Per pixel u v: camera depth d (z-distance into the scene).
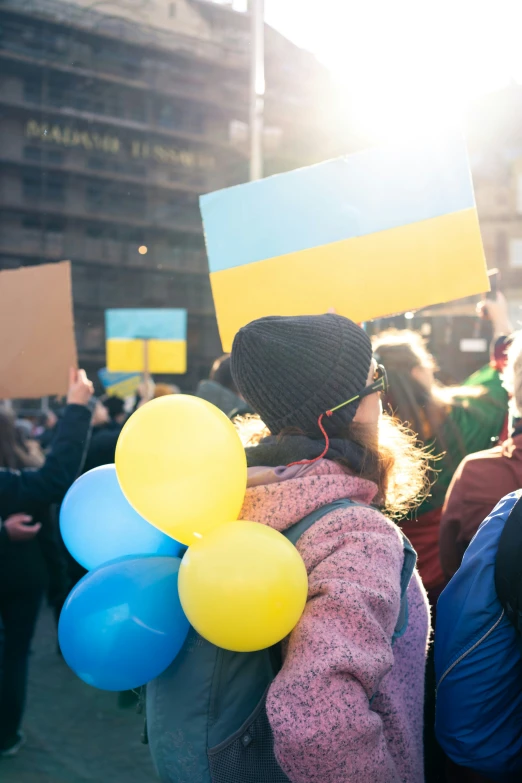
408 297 2.06
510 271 33.03
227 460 1.07
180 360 6.54
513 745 1.26
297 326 1.20
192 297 42.09
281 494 1.12
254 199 2.12
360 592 1.00
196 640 1.13
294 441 1.18
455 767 1.41
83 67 37.84
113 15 38.25
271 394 1.18
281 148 41.97
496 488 1.82
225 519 1.09
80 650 1.08
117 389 9.43
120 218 39.56
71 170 37.91
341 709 0.93
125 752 3.31
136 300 40.56
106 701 3.90
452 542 1.94
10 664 3.26
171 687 1.13
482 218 33.34
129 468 1.07
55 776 3.07
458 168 2.06
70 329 2.42
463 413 2.45
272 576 0.97
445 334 4.41
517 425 1.85
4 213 37.25
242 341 1.21
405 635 1.15
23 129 37.03
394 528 1.12
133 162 39.69
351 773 0.94
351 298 2.08
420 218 2.07
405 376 2.38
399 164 2.08
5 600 3.22
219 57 40.97
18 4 36.25
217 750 1.07
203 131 41.34
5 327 2.44
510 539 1.20
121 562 1.14
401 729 1.09
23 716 3.67
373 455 1.21
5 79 36.44
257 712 1.08
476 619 1.24
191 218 41.56
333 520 1.09
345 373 1.17
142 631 1.07
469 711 1.26
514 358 1.75
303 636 0.99
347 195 2.09
